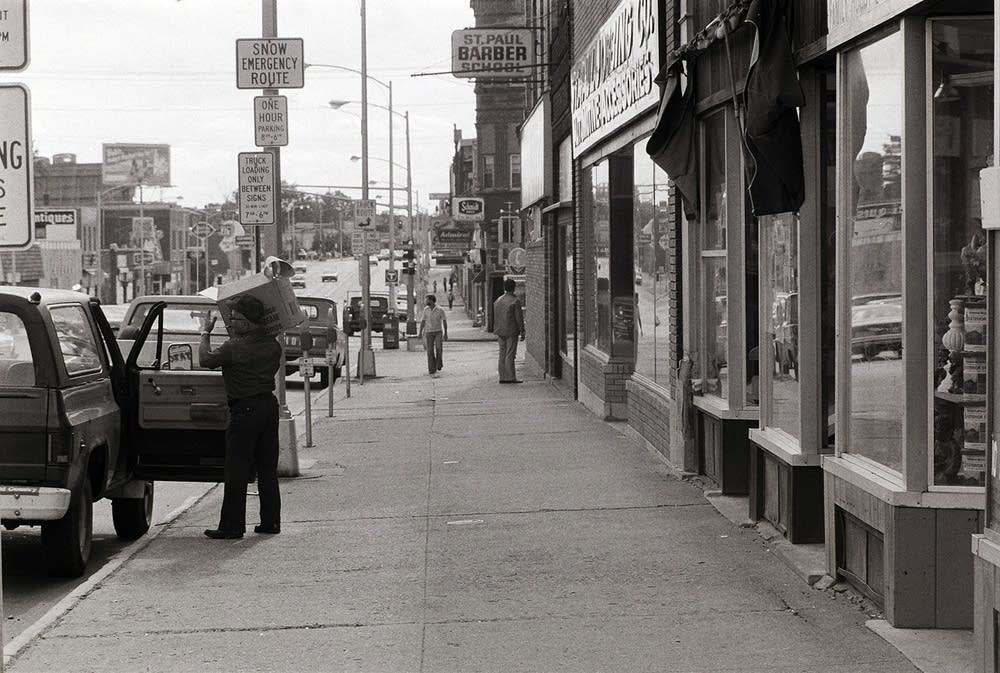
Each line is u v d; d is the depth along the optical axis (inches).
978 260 266.4
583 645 279.1
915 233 267.0
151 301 729.0
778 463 377.7
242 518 426.0
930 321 267.3
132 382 429.4
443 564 370.6
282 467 569.3
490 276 2429.9
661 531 401.4
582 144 799.1
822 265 350.6
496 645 282.2
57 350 359.6
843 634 274.2
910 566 270.7
